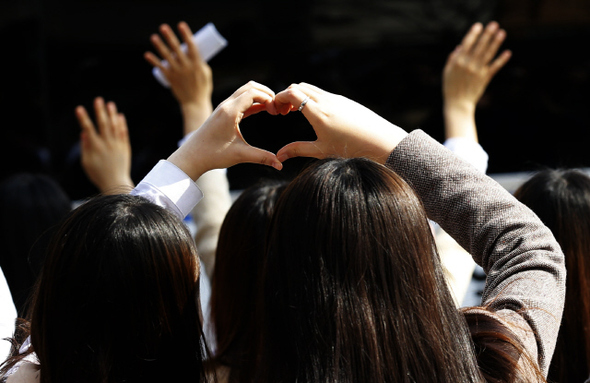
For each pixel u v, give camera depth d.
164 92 4.17
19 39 4.04
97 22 4.06
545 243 2.02
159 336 2.00
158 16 4.07
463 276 2.44
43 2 4.00
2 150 4.09
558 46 4.28
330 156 2.06
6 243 2.81
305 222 1.96
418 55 4.25
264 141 4.18
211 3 4.09
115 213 2.00
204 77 2.72
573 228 2.36
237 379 2.33
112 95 4.15
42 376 2.00
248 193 2.41
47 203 2.83
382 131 2.06
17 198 2.81
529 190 2.42
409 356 1.94
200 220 2.56
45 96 4.09
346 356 1.93
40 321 2.00
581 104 4.36
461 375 1.96
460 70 2.68
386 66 4.25
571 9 4.21
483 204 2.02
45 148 4.14
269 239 2.00
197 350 2.04
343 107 2.07
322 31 4.18
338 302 1.94
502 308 2.00
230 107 2.09
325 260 1.95
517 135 4.43
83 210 2.01
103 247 1.97
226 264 2.39
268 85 4.22
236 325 2.37
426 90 4.27
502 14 4.22
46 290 1.99
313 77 4.23
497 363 1.97
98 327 1.98
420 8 4.20
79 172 4.19
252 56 4.18
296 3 4.14
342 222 1.95
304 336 1.94
